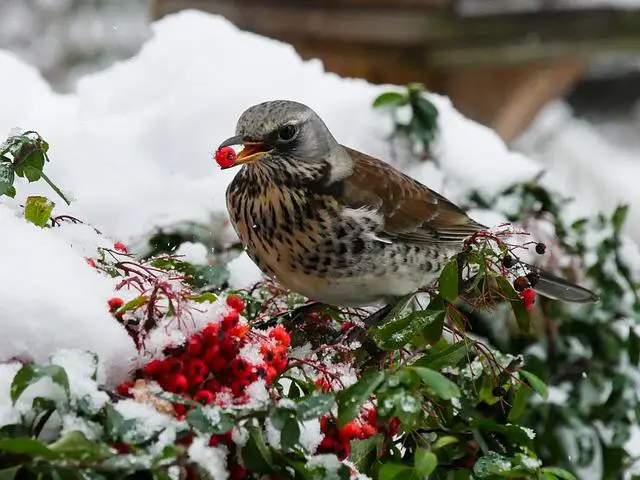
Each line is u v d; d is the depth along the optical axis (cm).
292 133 695
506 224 646
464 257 593
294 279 714
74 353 454
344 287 713
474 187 897
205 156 861
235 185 720
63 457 412
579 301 798
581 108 2064
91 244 574
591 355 898
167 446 429
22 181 727
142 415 443
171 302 469
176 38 971
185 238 791
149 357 473
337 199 708
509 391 654
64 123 870
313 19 1202
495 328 872
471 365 621
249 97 905
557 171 1788
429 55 1259
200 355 472
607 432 892
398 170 824
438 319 569
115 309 489
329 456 489
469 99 1320
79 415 441
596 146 1902
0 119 882
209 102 889
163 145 866
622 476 877
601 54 1299
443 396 477
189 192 813
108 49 1850
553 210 900
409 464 573
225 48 953
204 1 1197
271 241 703
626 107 2067
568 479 543
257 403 474
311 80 949
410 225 746
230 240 810
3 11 1850
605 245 898
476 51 1257
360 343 622
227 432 456
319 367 532
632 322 900
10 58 964
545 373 845
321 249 700
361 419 536
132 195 802
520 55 1275
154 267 570
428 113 909
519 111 1376
